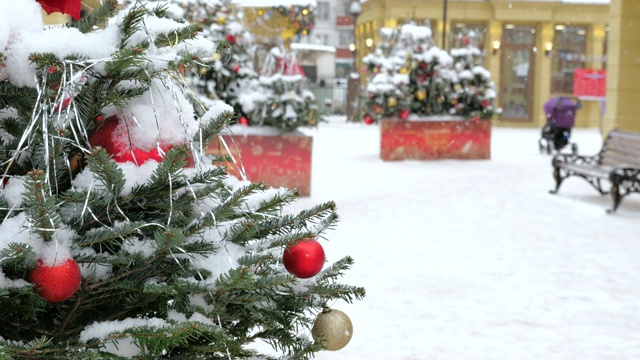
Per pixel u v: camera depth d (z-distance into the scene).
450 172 12.84
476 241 6.95
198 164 1.28
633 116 12.34
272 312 1.44
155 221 1.28
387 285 5.25
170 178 1.17
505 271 5.77
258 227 1.35
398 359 3.75
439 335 4.17
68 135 1.16
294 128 9.58
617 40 12.31
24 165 1.25
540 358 3.84
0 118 1.27
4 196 1.16
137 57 1.11
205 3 9.30
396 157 14.59
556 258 6.27
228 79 9.38
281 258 1.55
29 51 1.15
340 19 42.22
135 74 1.19
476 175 12.47
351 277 5.44
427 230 7.45
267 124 9.60
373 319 4.44
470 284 5.35
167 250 1.19
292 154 9.55
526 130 26.58
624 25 12.25
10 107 1.27
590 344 4.09
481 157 15.16
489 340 4.11
